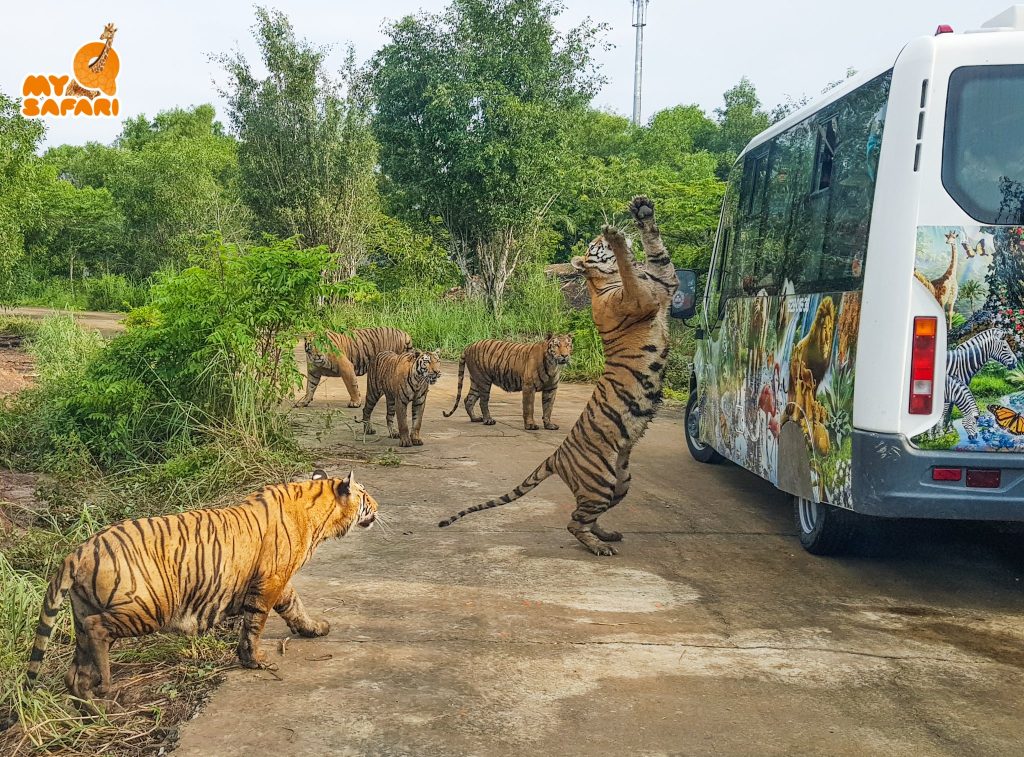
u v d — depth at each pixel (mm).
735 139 44938
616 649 4594
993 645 4762
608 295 6301
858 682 4246
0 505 6648
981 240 4980
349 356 12680
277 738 3609
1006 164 4980
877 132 5352
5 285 23562
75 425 8703
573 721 3805
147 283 38062
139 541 3736
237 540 3979
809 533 6375
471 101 22656
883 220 5129
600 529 6629
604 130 37562
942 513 5035
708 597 5453
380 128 24109
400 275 26734
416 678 4191
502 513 7406
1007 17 5332
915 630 4961
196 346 8969
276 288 8898
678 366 16203
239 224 36906
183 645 4418
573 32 24281
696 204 19484
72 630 4285
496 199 23172
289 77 27750
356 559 6094
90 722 3668
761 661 4477
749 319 7590
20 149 19688
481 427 11508
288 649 4508
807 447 6062
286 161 28172
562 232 27359
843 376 5480
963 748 3633
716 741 3658
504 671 4293
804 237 6434
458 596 5367
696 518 7363
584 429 6270
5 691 3762
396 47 23375
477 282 24406
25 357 16875
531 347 11195
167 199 38938
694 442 9852
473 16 23062
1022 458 4984
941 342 5000
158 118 58969
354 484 4531
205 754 3482
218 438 8305
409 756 3486
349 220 27641
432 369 9734
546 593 5457
